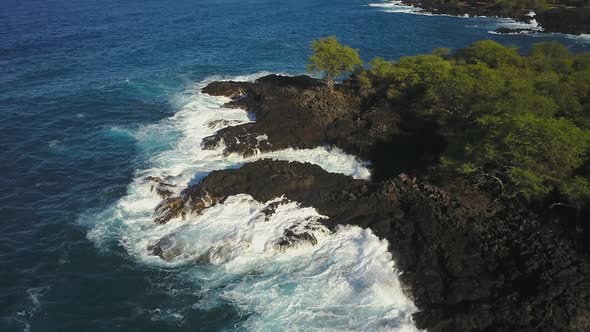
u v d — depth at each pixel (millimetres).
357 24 145750
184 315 36844
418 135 58594
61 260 43156
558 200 42438
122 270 41750
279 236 43094
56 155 62219
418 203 43875
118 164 59750
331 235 43156
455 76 59562
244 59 107000
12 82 89000
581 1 156875
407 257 39312
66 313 37344
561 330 31656
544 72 65250
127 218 48812
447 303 35094
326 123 64250
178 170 57344
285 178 49969
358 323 34812
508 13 156625
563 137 39938
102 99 81500
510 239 39000
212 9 176250
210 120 70938
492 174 45094
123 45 118000
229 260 41906
